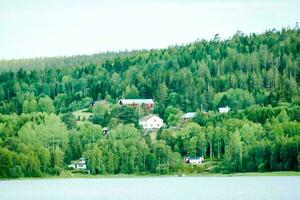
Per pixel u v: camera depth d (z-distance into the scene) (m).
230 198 127.00
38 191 156.88
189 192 145.50
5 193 150.12
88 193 148.75
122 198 133.38
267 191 142.12
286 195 131.38
